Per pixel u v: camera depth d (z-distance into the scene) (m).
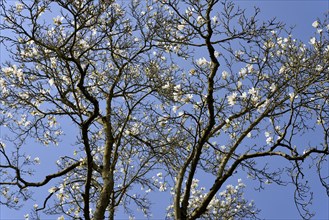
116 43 8.13
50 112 8.93
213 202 9.52
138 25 8.09
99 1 6.98
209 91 6.88
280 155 6.81
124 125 8.33
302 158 6.66
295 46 7.50
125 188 8.12
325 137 6.66
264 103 6.95
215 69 7.09
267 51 7.38
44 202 8.56
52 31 7.72
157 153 8.10
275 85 7.12
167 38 7.95
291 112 6.54
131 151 8.96
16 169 8.16
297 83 6.66
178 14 7.24
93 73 9.41
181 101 7.52
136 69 9.50
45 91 8.05
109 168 8.20
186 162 7.09
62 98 7.71
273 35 7.80
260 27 7.51
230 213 8.77
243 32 7.50
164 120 7.53
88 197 6.61
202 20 7.58
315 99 6.89
